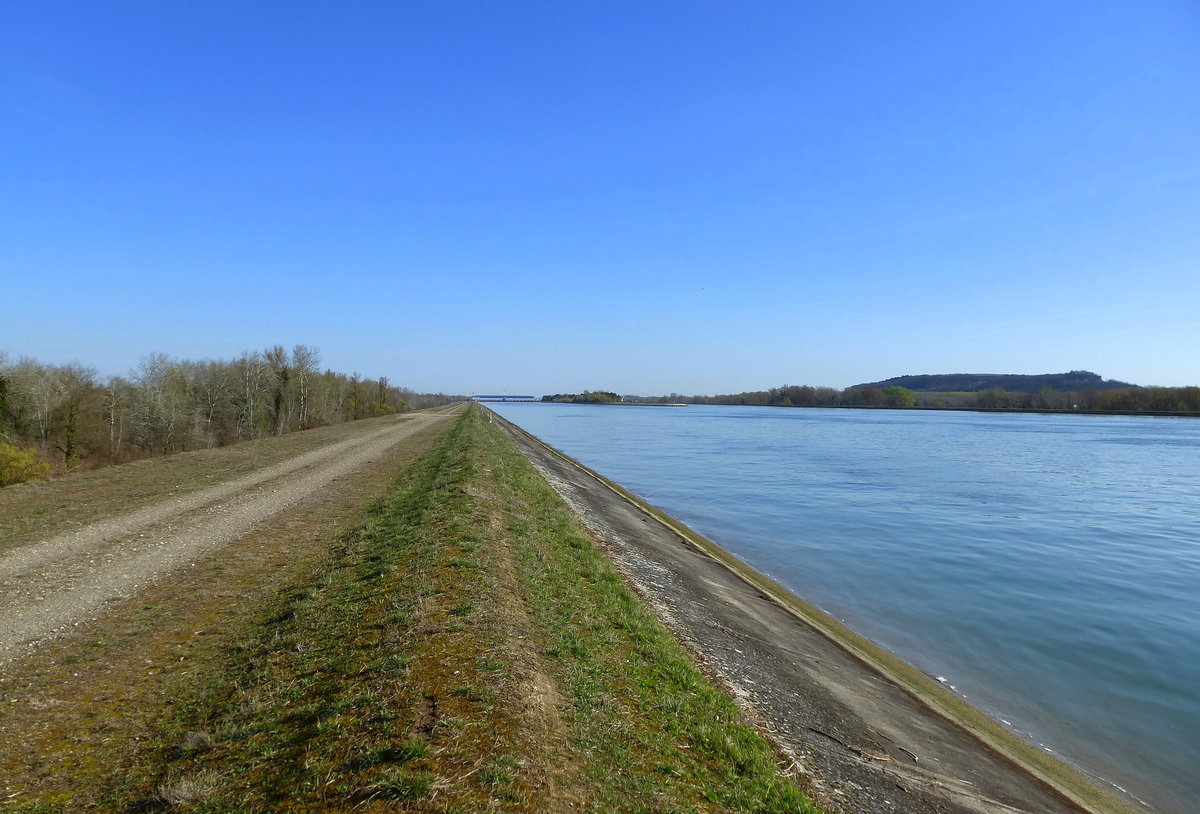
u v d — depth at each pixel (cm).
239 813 524
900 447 6994
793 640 1461
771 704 1015
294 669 801
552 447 6788
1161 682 1397
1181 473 4753
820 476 4616
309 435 5075
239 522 1739
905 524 2986
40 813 550
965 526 2944
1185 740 1167
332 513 1875
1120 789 1012
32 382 4709
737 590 1845
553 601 1123
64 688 786
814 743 906
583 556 1602
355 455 3478
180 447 5691
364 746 590
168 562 1347
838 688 1192
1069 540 2684
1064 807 906
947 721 1147
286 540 1545
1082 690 1359
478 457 2927
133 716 720
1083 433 9450
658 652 1032
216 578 1238
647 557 1969
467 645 809
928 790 852
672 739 751
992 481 4353
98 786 591
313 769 566
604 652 958
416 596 984
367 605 994
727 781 694
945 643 1608
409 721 627
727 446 7206
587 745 660
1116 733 1189
